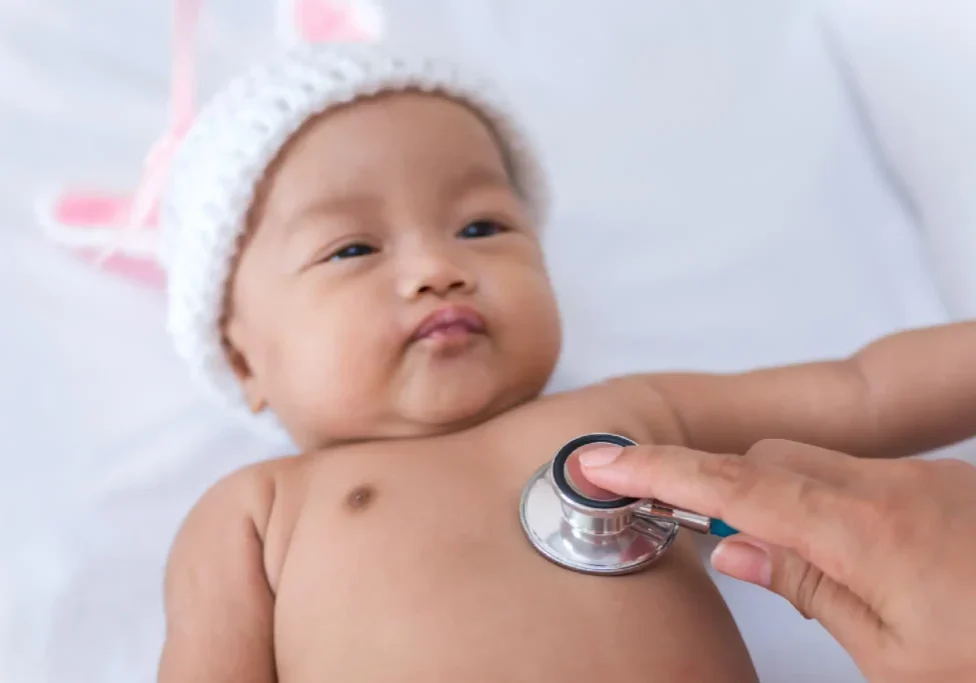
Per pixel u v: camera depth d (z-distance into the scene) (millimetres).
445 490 773
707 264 1202
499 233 918
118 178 1206
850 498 557
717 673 678
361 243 860
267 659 776
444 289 822
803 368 899
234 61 1285
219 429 1046
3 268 1113
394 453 823
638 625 675
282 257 872
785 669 892
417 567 718
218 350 975
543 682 645
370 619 703
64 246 1140
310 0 1284
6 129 1221
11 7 1288
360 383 819
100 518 961
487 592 690
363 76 889
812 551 553
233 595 792
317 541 778
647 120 1330
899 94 1202
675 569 723
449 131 910
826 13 1351
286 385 870
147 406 1057
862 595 551
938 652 519
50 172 1200
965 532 535
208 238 901
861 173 1248
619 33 1397
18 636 868
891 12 1229
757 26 1396
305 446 929
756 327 1150
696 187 1271
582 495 634
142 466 1008
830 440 867
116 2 1328
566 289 1177
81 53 1288
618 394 880
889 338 898
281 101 885
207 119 971
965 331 864
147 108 1268
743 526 571
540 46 1384
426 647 673
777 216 1235
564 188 1266
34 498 966
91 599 904
